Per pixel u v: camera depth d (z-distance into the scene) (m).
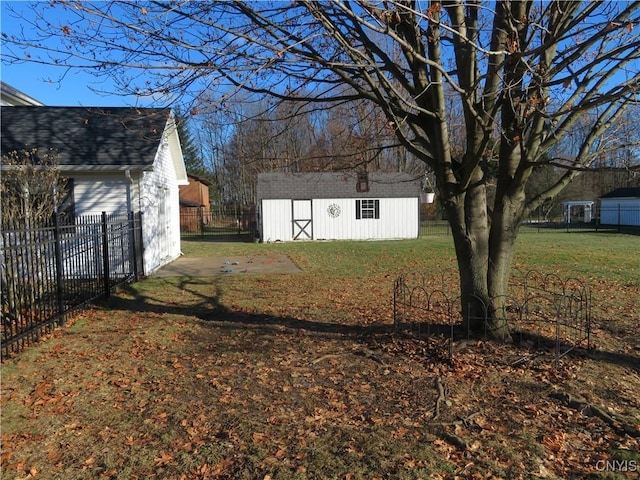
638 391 4.31
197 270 13.22
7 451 3.37
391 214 27.09
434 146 5.66
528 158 5.22
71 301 7.64
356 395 4.32
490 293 5.64
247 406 4.12
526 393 4.28
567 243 21.23
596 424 3.69
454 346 5.42
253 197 48.03
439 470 3.07
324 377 4.79
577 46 3.96
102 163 11.01
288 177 26.83
